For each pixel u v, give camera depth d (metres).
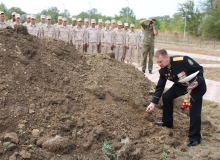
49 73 4.68
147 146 4.00
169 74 4.27
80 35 11.33
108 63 5.93
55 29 11.12
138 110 4.73
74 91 4.54
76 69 5.20
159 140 4.19
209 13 45.72
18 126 3.58
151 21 11.36
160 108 5.27
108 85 5.03
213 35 43.38
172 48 25.70
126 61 14.06
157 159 3.73
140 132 4.27
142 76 6.16
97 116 4.21
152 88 5.72
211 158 3.95
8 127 3.55
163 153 3.85
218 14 42.78
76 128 3.87
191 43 32.47
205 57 19.62
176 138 4.43
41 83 4.39
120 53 12.45
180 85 4.45
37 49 5.13
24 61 4.56
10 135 3.37
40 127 3.68
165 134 4.36
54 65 4.94
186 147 4.20
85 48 11.70
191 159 3.88
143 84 5.66
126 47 12.71
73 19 11.38
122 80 5.40
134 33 12.78
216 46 29.77
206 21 43.16
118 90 4.97
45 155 3.30
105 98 4.67
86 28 11.64
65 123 3.83
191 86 4.12
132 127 4.31
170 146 4.13
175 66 4.19
